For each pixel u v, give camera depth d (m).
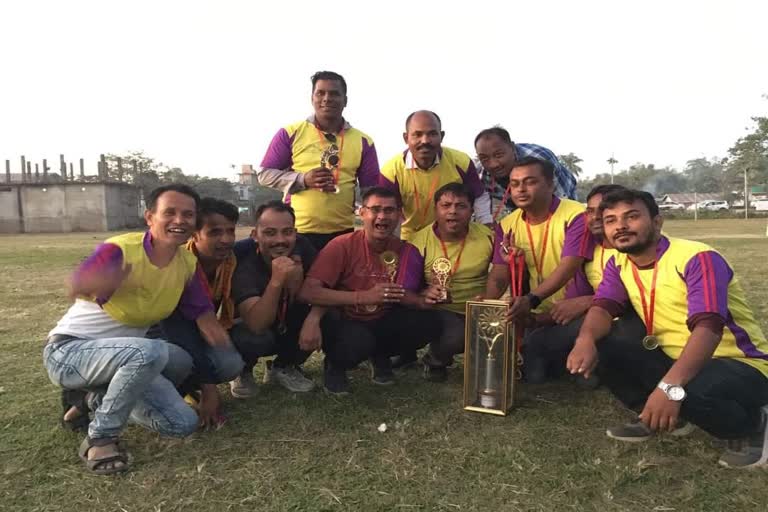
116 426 2.76
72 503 2.46
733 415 2.62
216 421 3.24
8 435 3.15
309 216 4.51
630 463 2.74
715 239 18.58
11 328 5.93
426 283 4.04
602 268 3.50
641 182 81.06
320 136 4.59
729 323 2.69
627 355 3.06
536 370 3.89
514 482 2.59
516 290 3.73
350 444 3.01
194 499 2.48
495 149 4.66
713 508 2.35
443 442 3.02
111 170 58.06
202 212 3.31
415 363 4.55
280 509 2.39
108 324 2.92
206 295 3.25
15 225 45.59
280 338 3.92
